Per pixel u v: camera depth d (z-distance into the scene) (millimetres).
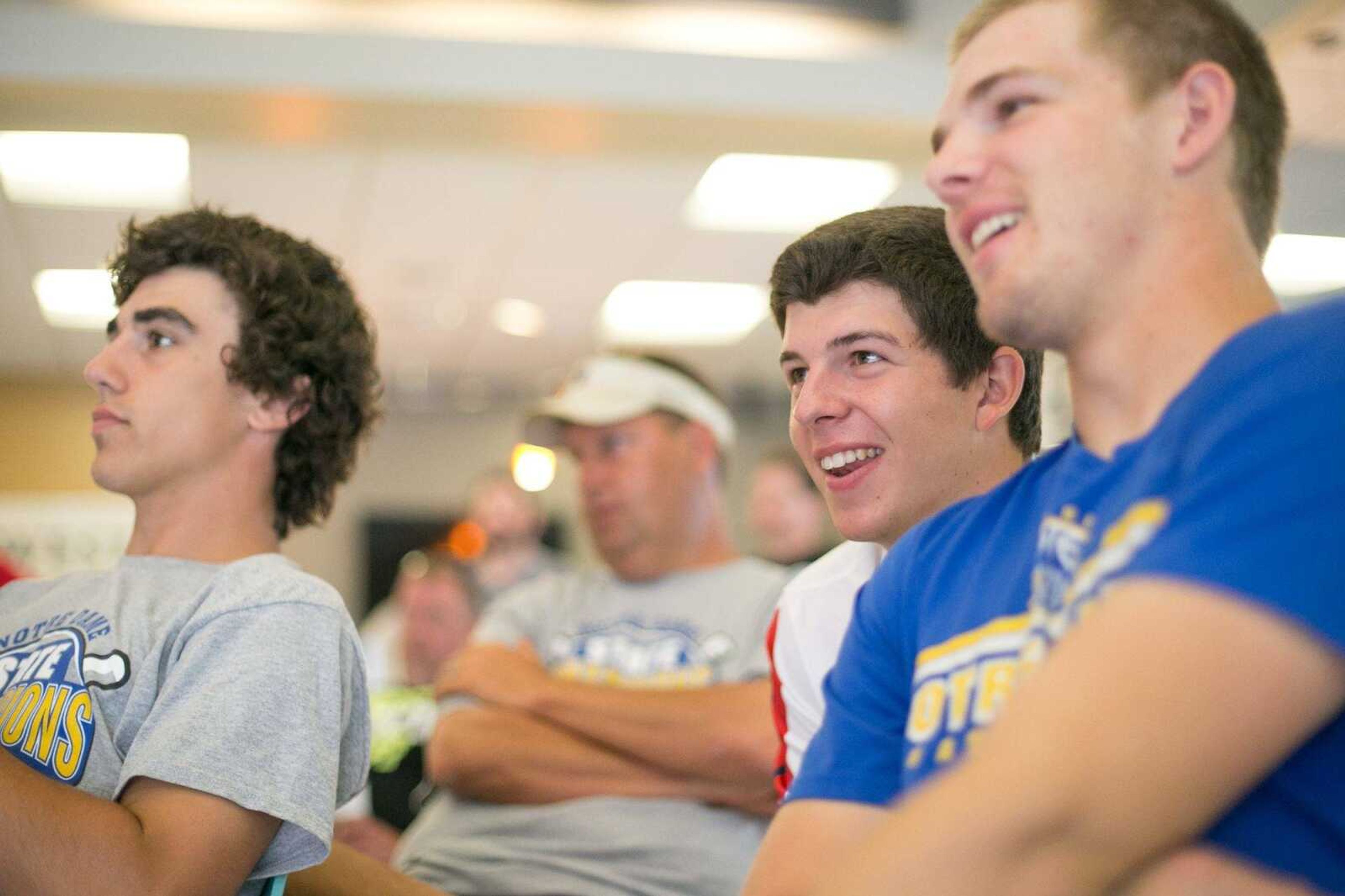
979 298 808
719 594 2115
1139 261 755
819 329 1322
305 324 1562
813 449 1336
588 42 3977
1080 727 586
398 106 4020
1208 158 756
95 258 5918
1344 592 588
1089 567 729
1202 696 580
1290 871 641
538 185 4996
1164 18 761
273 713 1261
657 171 4852
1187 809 584
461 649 4070
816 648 1356
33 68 3768
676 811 1859
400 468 9047
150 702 1305
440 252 5875
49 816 1118
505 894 1839
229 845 1193
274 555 1446
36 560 8070
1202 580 597
